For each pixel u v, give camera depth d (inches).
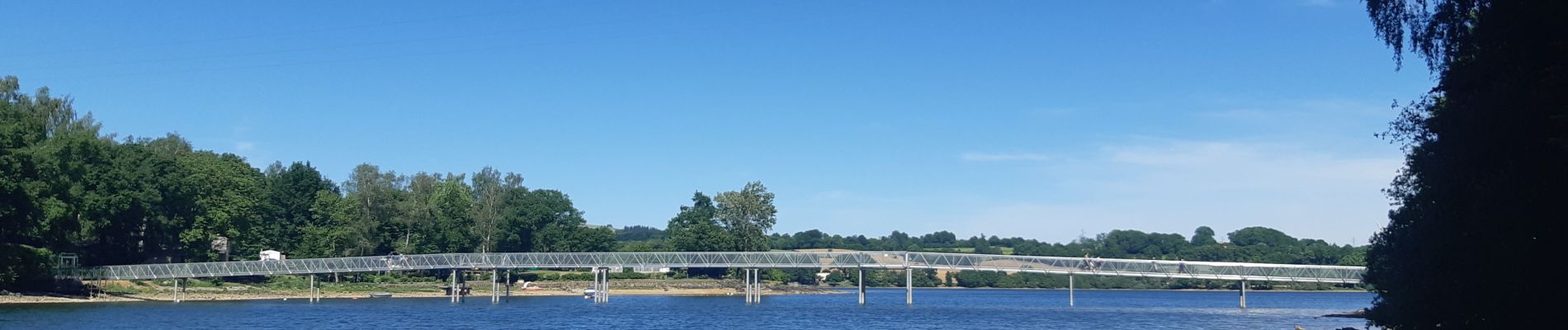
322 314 3693.4
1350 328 3363.7
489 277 6382.9
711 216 7544.3
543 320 3538.4
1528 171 1312.7
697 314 4074.8
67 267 4301.2
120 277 4402.1
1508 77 1341.0
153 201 4503.0
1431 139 1692.9
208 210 4881.9
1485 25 1380.4
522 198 6870.1
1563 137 1198.9
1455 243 1486.2
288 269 4591.5
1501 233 1369.3
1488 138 1359.5
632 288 6412.4
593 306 4522.6
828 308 4682.6
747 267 4719.5
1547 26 1269.7
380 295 5246.1
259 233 5615.2
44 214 3668.8
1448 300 1566.2
